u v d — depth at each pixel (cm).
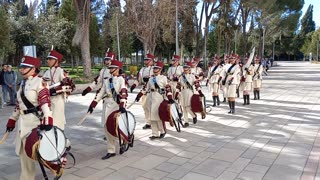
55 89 602
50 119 407
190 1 3084
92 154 600
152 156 583
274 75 2995
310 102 1227
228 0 3328
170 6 2762
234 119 909
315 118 911
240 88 1291
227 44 4350
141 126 829
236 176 485
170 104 688
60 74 629
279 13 3944
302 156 574
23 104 423
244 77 1150
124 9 3019
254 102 1242
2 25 1925
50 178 484
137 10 2697
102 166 534
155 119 688
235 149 620
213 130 779
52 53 632
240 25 3950
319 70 3991
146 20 2681
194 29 3359
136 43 4259
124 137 566
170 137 715
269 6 3262
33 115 423
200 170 511
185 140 689
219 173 498
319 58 7831
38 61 434
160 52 4156
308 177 477
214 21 3947
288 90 1673
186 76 836
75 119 927
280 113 995
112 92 582
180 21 3281
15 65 3272
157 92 703
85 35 1942
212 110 1059
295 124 834
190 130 780
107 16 4456
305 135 720
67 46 3209
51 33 3023
